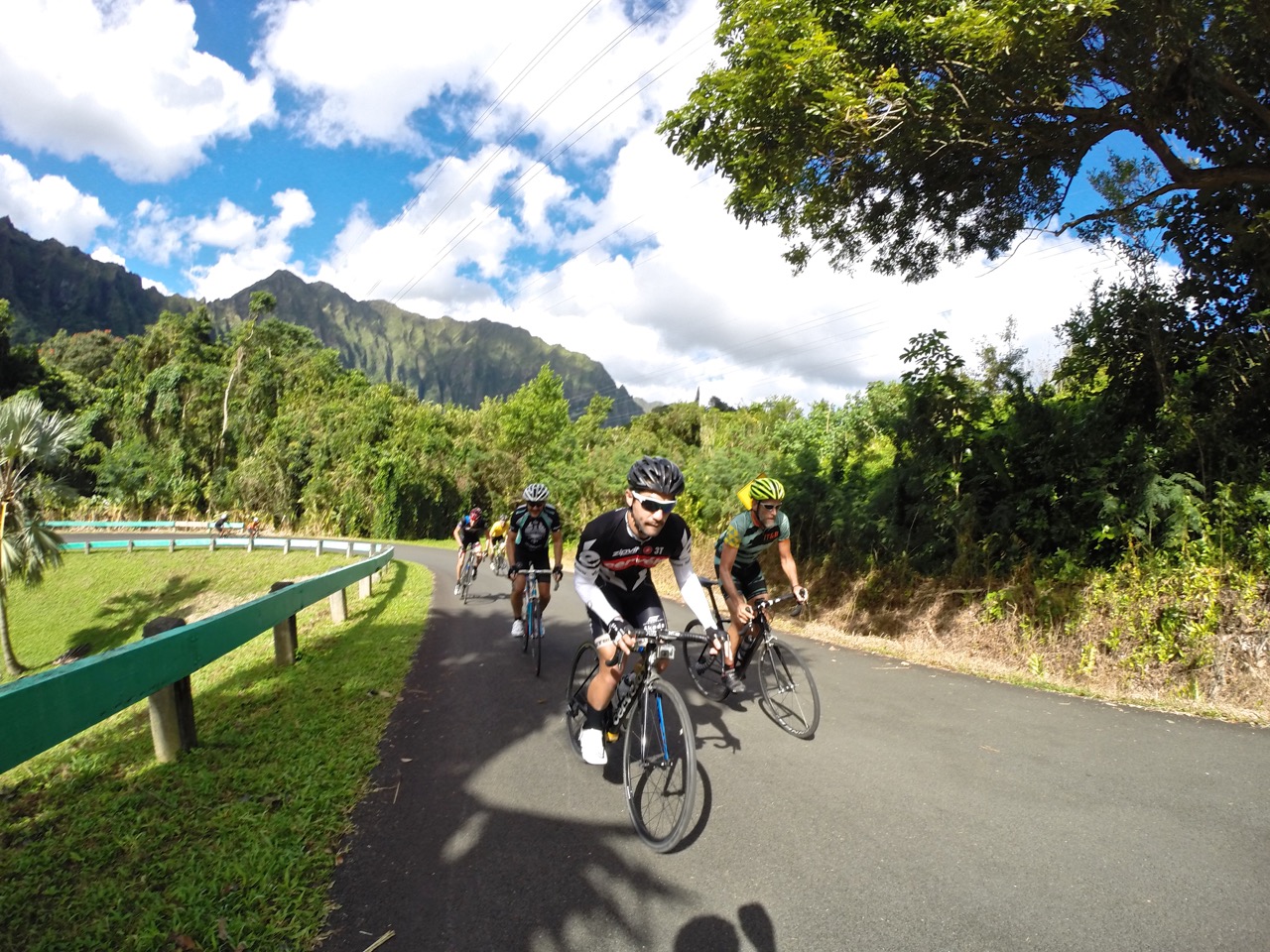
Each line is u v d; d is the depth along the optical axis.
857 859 3.01
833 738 4.59
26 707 2.82
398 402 47.94
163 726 4.36
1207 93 6.26
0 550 18.73
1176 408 6.74
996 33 5.97
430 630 9.34
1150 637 6.01
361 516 43.53
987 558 8.02
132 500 52.09
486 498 46.22
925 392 8.51
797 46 6.18
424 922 2.66
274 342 61.34
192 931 2.61
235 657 8.44
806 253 9.81
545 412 52.12
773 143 7.41
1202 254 7.06
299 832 3.35
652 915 2.66
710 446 20.06
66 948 2.54
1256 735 4.46
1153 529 6.61
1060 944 2.39
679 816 3.10
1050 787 3.68
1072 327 7.66
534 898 2.79
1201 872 2.81
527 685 6.21
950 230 9.13
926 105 6.62
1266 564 5.71
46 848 3.27
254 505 47.69
